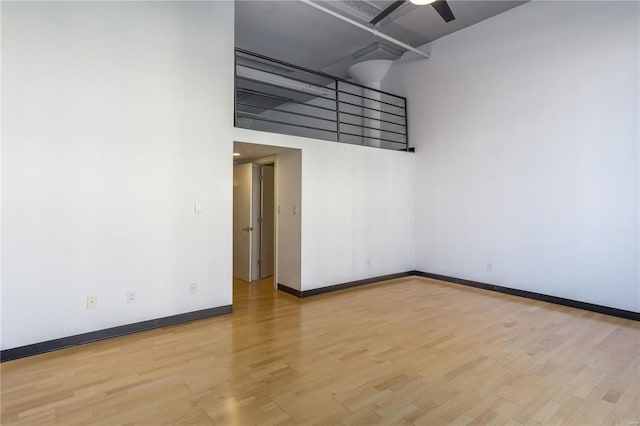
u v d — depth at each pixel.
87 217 3.07
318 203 4.80
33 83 2.83
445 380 2.39
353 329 3.39
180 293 3.59
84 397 2.18
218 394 2.22
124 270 3.26
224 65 3.90
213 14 3.82
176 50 3.56
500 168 4.87
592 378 2.42
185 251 3.62
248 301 4.44
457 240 5.41
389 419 1.96
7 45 2.72
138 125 3.33
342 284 5.06
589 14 4.03
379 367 2.58
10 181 2.74
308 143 4.69
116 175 3.22
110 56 3.18
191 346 2.98
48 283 2.90
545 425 1.91
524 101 4.61
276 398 2.17
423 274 5.92
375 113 6.55
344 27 5.37
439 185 5.64
